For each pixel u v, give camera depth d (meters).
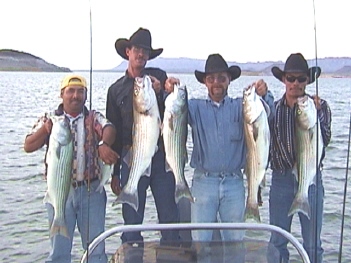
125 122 4.05
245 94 3.84
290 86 3.97
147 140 3.84
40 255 6.07
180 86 3.81
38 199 8.08
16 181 9.01
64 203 3.82
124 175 4.07
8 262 5.91
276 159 4.07
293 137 3.97
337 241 5.52
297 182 3.95
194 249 2.95
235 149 3.97
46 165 3.92
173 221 4.11
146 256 2.88
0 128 12.72
